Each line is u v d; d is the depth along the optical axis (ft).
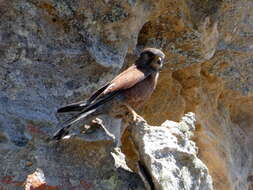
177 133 32.60
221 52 44.21
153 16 38.14
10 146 29.71
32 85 32.04
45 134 30.91
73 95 33.04
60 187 29.73
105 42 34.14
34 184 29.12
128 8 33.91
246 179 49.14
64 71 33.09
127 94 31.01
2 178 28.78
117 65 34.04
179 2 38.19
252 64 45.42
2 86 31.35
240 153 49.21
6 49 31.76
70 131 30.68
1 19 31.68
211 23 40.01
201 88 45.29
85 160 30.99
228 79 45.83
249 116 50.11
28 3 32.12
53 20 33.14
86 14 33.32
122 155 33.71
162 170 30.12
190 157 31.60
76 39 33.65
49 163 30.07
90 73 33.58
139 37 39.75
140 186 31.04
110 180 30.81
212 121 46.52
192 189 31.48
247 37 43.86
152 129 31.42
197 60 41.34
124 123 38.58
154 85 32.58
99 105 29.78
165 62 41.14
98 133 31.37
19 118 30.78
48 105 32.09
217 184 46.03
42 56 32.60
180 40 39.99
